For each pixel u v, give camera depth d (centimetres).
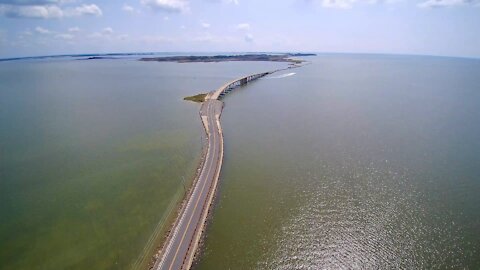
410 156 8819
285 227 5794
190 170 8094
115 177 7762
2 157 9019
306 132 11081
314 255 5131
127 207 6506
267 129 11494
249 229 5769
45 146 9856
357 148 9469
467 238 5428
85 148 9675
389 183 7306
